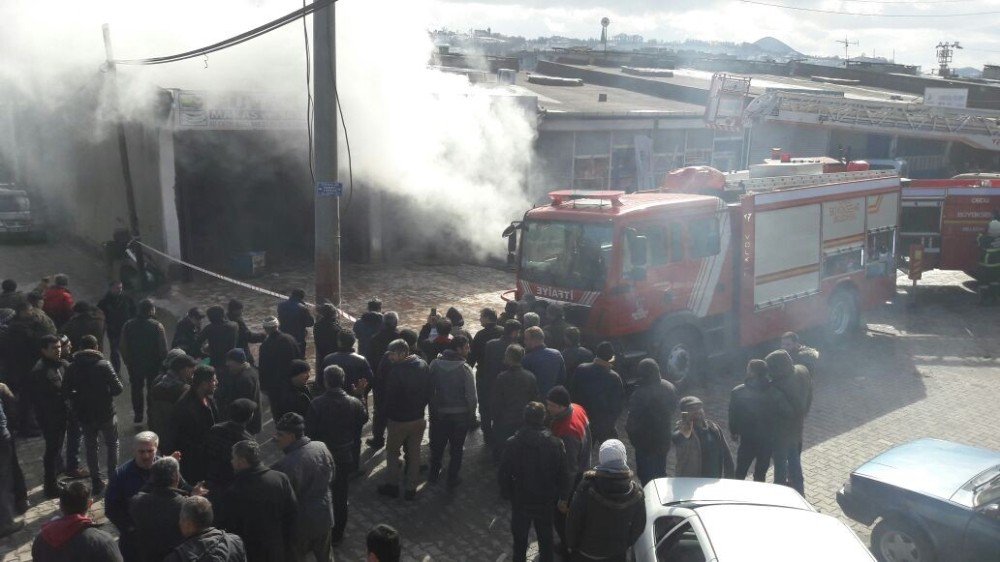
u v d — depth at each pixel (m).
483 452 8.65
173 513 4.77
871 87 47.50
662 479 6.38
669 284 10.27
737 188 11.84
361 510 7.31
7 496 6.62
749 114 22.36
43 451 8.33
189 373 6.59
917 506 6.33
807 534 5.03
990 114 24.42
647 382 6.97
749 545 4.88
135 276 14.90
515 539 6.12
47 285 10.50
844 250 12.89
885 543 6.58
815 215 12.20
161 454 6.28
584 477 5.36
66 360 7.74
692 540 5.10
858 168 14.27
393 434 7.33
